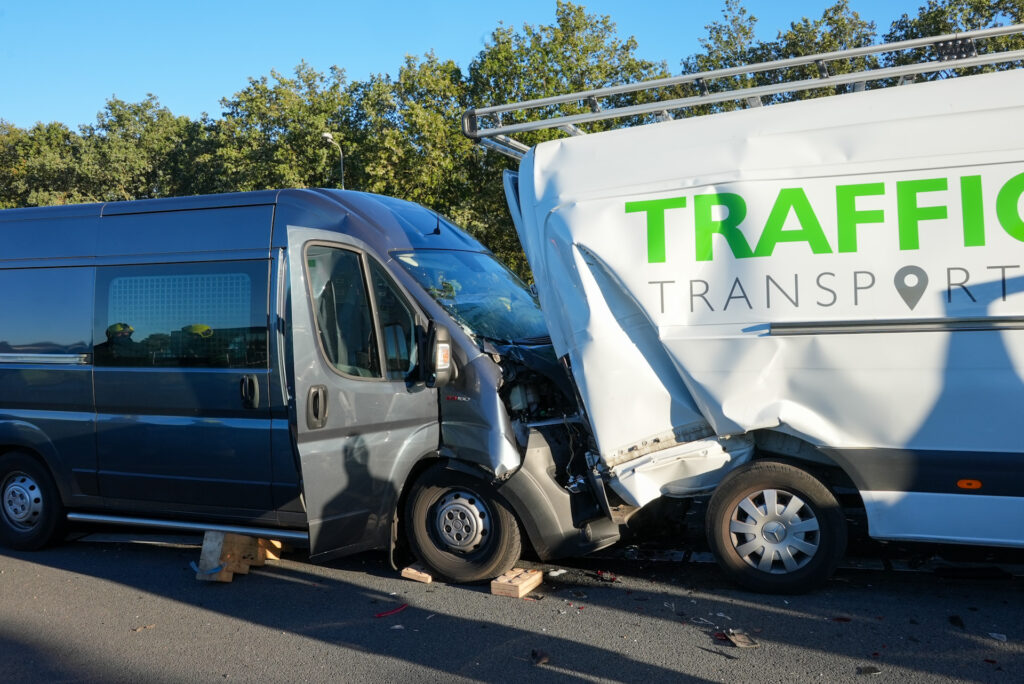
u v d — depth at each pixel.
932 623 4.71
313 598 5.58
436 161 30.95
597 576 5.76
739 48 32.25
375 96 38.12
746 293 5.02
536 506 5.43
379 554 6.56
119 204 6.48
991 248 4.62
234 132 42.69
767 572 5.20
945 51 5.11
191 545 6.77
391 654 4.60
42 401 6.54
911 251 4.75
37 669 4.57
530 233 5.55
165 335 6.10
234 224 5.98
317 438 5.46
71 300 6.47
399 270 5.77
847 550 6.00
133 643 4.89
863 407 4.86
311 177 40.00
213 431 5.86
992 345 4.62
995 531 4.70
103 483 6.34
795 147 4.99
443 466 5.64
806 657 4.34
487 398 5.45
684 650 4.48
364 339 5.72
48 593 5.86
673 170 5.18
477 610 5.21
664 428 5.29
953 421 4.71
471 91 32.19
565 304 5.32
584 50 31.38
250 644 4.82
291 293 5.52
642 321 5.26
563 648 4.58
